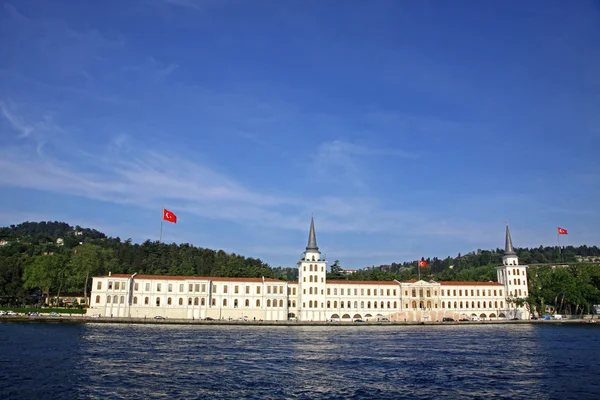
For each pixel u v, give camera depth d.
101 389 59.97
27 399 54.53
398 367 79.75
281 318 181.12
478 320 191.75
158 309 171.25
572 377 71.88
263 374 71.88
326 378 70.06
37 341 102.06
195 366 76.81
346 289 192.25
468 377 71.75
